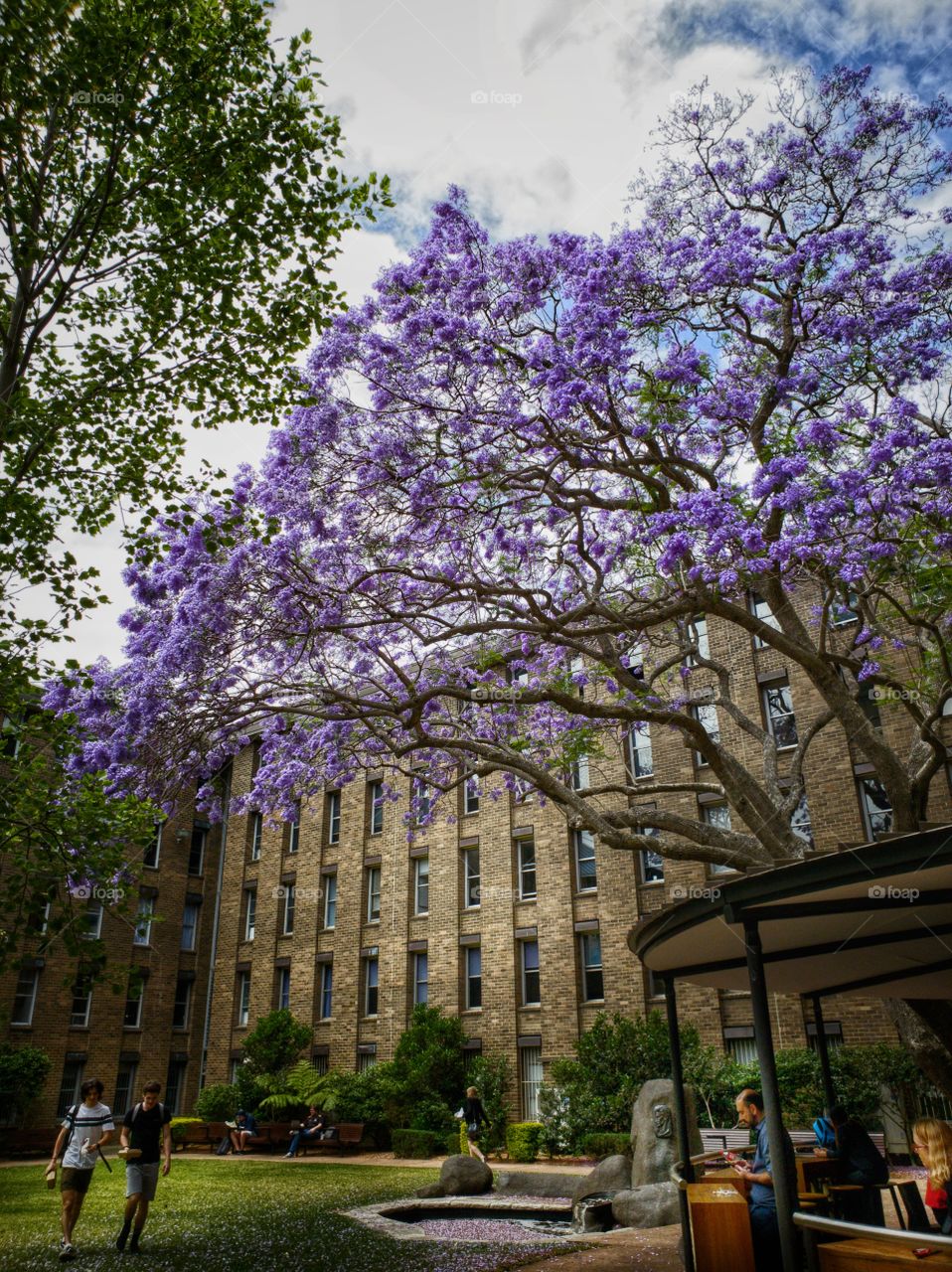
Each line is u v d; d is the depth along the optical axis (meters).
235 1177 19.52
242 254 9.61
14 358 8.80
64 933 8.16
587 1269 9.35
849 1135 8.88
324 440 11.52
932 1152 6.59
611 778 25.53
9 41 8.19
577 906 25.69
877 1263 6.16
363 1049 29.47
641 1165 14.09
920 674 11.78
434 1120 24.86
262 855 34.94
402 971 29.19
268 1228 12.56
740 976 9.88
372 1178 19.27
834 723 21.92
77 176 9.15
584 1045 22.81
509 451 11.75
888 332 10.68
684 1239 8.80
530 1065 25.58
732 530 9.41
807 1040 20.50
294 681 11.88
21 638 8.88
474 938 27.66
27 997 28.98
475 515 11.86
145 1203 10.86
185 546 10.96
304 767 13.62
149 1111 11.12
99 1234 12.02
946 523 9.67
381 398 11.55
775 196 11.92
